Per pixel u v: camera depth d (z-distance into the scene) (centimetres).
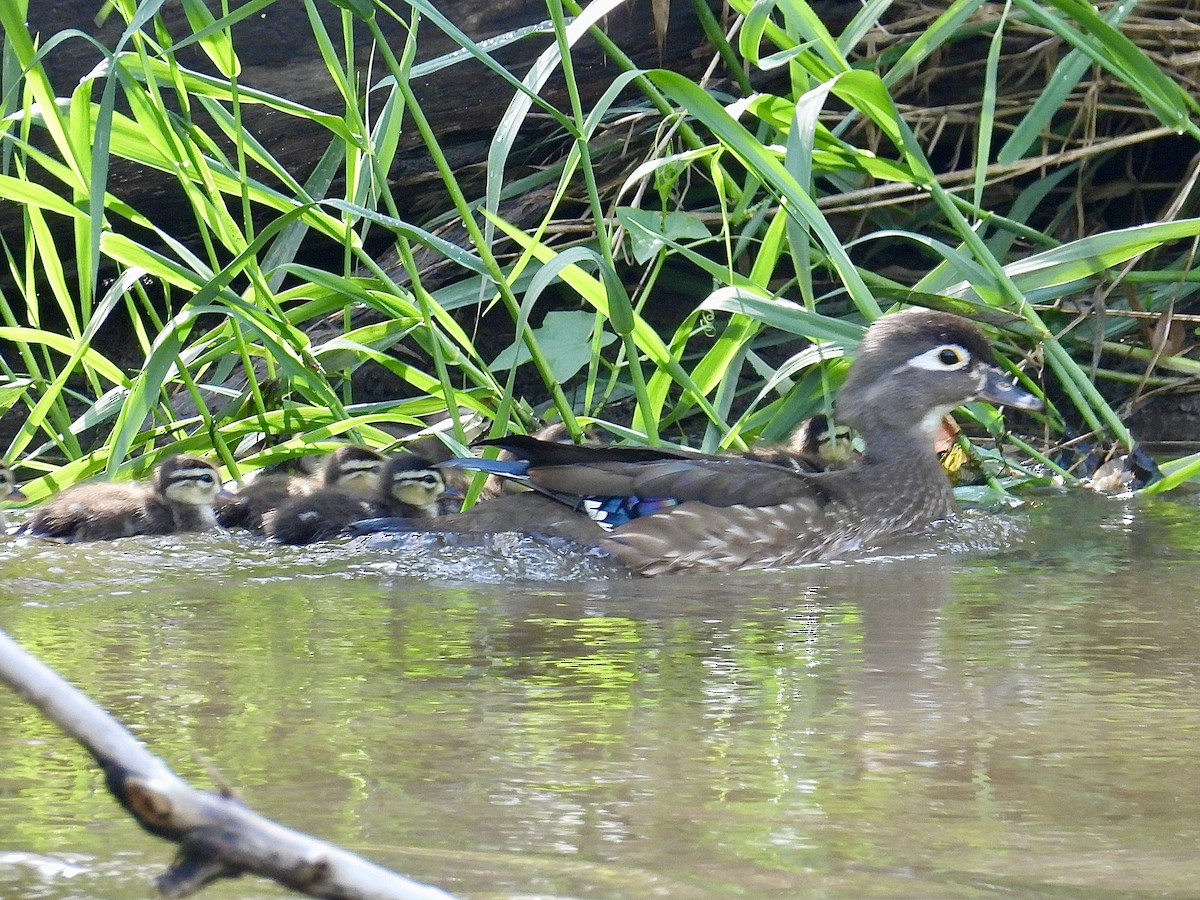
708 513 1138
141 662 775
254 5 1051
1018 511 1309
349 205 1116
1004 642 816
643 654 795
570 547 1127
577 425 1255
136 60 1178
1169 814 523
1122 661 767
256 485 1335
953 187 1744
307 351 1253
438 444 1445
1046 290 1444
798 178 1184
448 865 469
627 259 1659
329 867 293
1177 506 1310
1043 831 504
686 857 479
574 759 594
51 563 1081
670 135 1400
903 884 454
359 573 1055
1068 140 1688
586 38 1659
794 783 559
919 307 1458
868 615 905
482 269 1163
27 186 1142
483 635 848
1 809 528
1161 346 1530
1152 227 1256
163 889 287
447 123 1677
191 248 1805
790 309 1226
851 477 1241
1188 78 1628
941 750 605
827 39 1216
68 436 1445
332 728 643
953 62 1778
